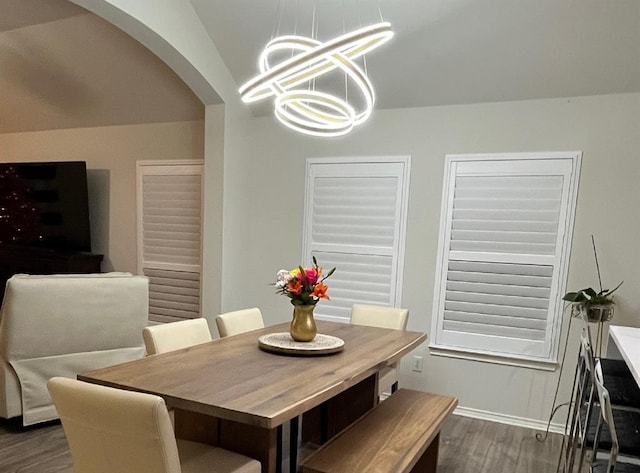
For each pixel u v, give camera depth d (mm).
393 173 3725
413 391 2707
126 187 5090
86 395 1446
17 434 2850
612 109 3064
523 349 3346
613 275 3111
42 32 4062
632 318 3074
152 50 3375
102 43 3988
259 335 2664
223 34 3598
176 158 4797
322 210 4020
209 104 3969
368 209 3834
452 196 3521
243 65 3824
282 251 4207
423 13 2977
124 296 3164
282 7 3215
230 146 4027
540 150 3262
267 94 2199
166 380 1818
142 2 2996
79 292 2949
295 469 2340
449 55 3195
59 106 5098
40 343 2846
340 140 3916
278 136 4160
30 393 2836
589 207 3148
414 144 3646
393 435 2062
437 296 3592
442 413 2359
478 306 3471
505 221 3373
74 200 5078
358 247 3883
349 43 1721
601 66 2943
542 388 3307
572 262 3207
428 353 3633
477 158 3434
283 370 1999
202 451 1839
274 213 4223
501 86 3273
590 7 2678
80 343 3016
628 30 2715
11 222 5508
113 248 5211
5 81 4961
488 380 3457
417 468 2447
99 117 5066
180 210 4801
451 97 3465
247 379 1858
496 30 2953
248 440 1941
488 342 3445
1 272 5418
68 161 5238
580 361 2457
